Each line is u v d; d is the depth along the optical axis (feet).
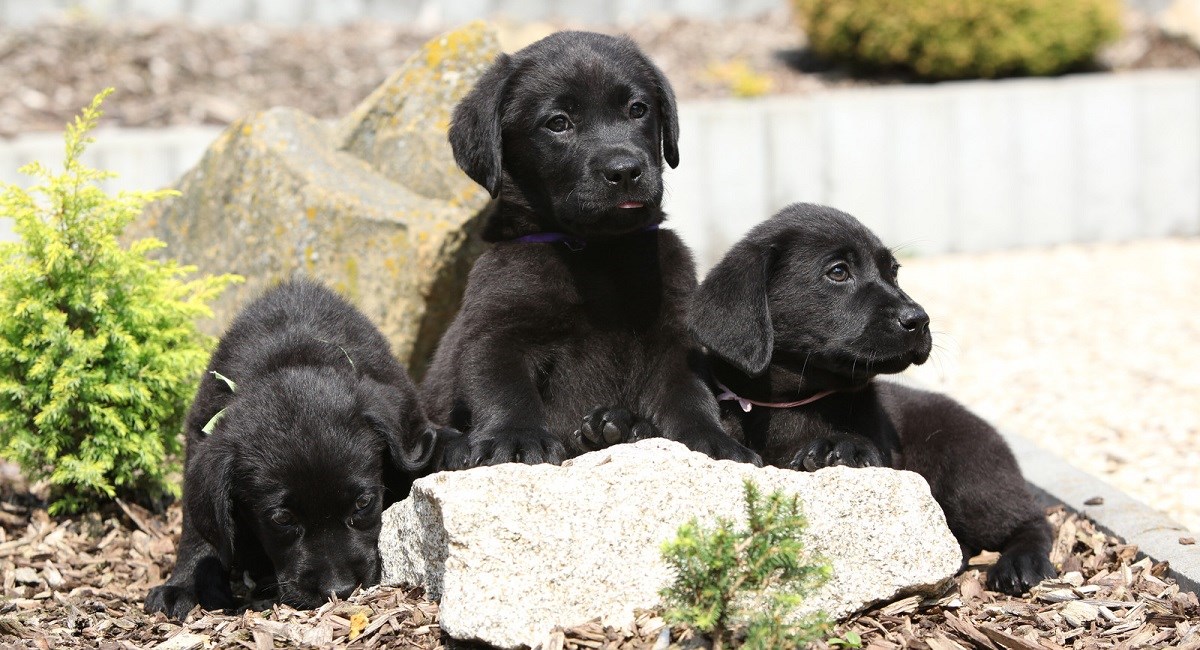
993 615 21.80
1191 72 65.41
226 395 23.71
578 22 72.54
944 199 58.90
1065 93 59.21
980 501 25.21
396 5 70.79
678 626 19.13
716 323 23.20
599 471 19.94
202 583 23.35
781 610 18.44
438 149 32.40
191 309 28.30
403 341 30.96
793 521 17.79
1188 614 22.16
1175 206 61.21
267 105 58.54
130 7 67.36
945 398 26.96
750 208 56.70
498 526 19.40
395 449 22.03
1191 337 44.01
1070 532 26.20
